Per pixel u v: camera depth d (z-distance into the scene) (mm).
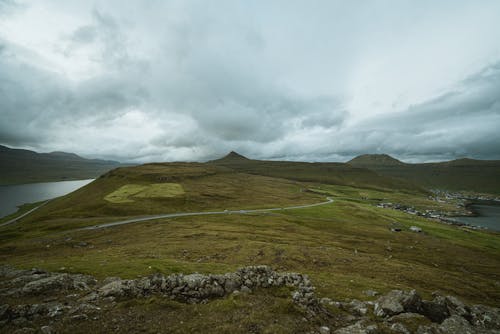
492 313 26781
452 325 20562
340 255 67500
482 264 82250
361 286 38438
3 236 91875
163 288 22781
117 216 135375
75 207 148750
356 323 19641
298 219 128375
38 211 172500
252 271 26906
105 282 29109
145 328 16469
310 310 20750
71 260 45469
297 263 57812
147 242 75062
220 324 17219
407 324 20156
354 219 142625
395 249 87750
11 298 21484
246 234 89688
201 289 22656
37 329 15500
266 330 16641
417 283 51406
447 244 104312
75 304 19938
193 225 107250
